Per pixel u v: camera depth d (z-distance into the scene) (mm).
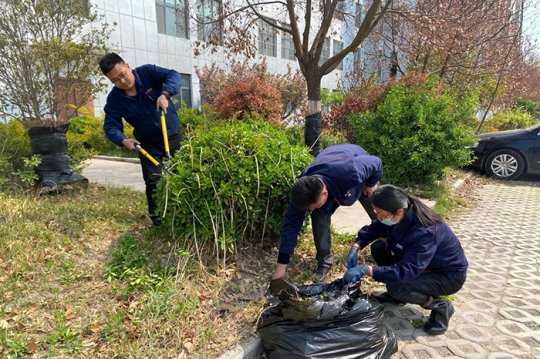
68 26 5438
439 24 6902
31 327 2537
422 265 2580
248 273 3395
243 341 2609
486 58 10234
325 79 21625
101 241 3783
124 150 10695
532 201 6613
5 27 4926
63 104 5504
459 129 6582
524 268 3898
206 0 9078
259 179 3324
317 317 2373
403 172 6750
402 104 6895
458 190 7254
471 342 2729
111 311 2750
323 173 2922
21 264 3131
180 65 14352
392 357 2600
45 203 4535
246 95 9734
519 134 8180
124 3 12219
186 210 3330
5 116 5605
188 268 3238
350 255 2980
